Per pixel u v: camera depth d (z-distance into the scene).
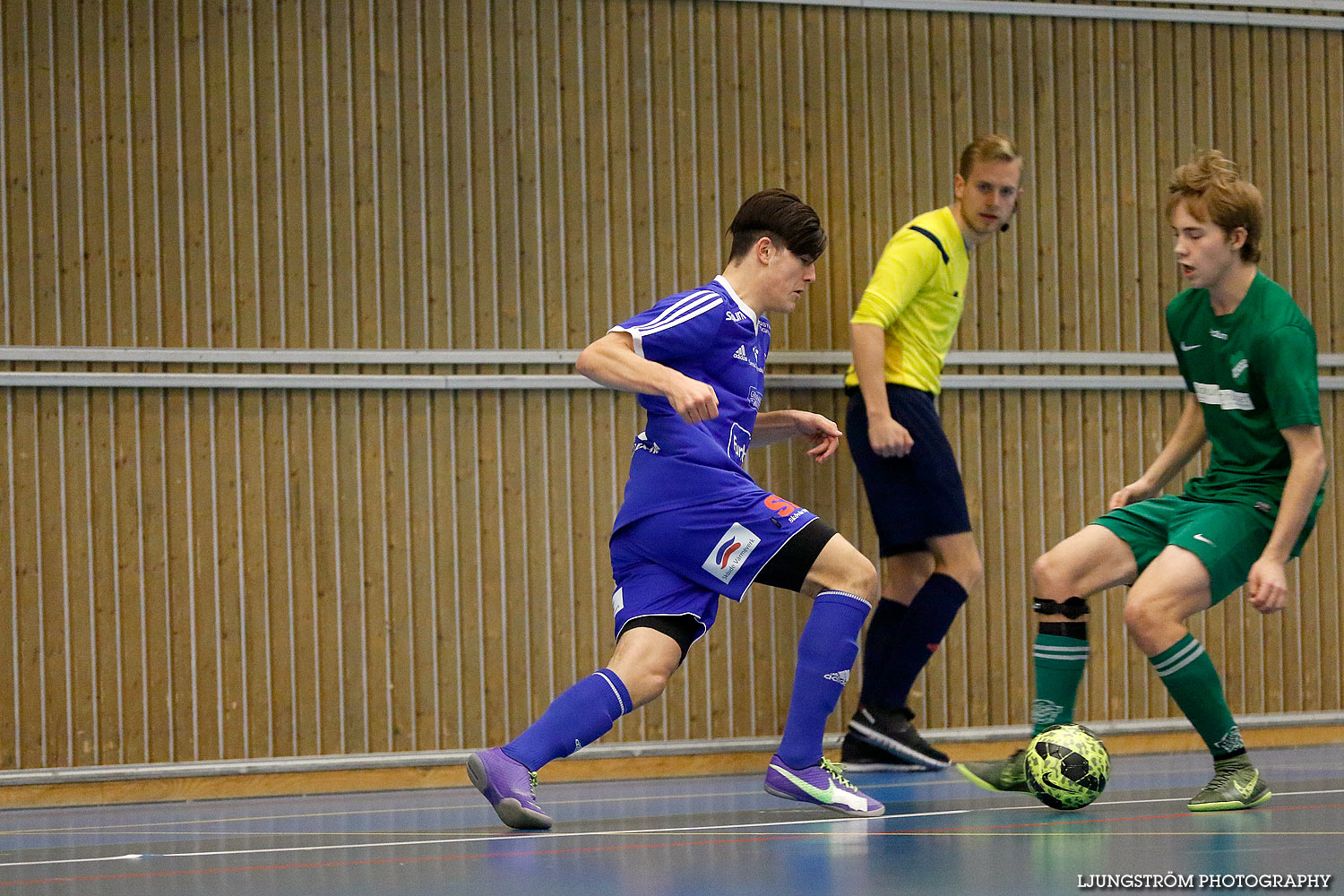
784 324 11.39
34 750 10.12
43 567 10.20
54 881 5.42
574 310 11.09
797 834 6.36
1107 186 12.06
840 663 7.21
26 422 10.19
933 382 10.50
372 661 10.66
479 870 5.33
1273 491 7.26
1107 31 12.09
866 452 10.41
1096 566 7.50
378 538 10.72
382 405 10.76
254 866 5.74
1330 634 12.29
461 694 10.80
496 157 10.99
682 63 11.29
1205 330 7.40
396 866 5.53
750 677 11.21
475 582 10.85
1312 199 12.44
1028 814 6.98
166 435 10.41
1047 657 7.48
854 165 11.56
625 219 11.20
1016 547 11.78
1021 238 11.89
